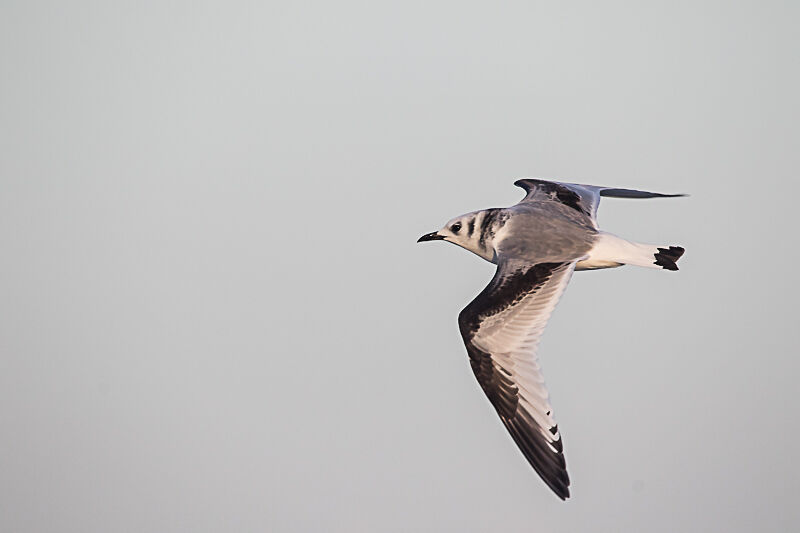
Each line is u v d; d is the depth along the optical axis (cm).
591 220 1505
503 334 1273
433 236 1531
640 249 1392
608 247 1395
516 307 1293
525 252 1399
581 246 1399
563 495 1191
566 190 1617
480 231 1488
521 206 1533
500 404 1245
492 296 1316
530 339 1264
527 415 1230
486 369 1262
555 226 1450
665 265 1372
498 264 1391
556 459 1205
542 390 1233
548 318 1281
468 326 1288
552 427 1214
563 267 1345
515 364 1253
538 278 1330
